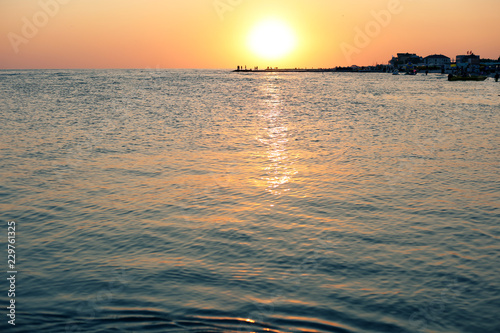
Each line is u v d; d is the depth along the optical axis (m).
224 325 8.12
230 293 9.29
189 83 146.88
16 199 16.09
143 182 18.61
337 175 19.91
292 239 12.32
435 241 12.16
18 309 8.62
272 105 61.59
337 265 10.63
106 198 16.30
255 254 11.30
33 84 127.56
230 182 18.66
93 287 9.54
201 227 13.30
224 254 11.31
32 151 25.42
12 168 21.02
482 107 57.12
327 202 15.82
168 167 21.45
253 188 17.72
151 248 11.72
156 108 55.19
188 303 8.88
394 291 9.39
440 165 21.97
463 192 17.06
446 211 14.77
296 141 29.77
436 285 9.64
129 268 10.49
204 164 22.20
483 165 21.91
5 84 126.56
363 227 13.27
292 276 10.07
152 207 15.25
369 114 48.94
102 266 10.61
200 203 15.73
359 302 8.94
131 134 32.38
